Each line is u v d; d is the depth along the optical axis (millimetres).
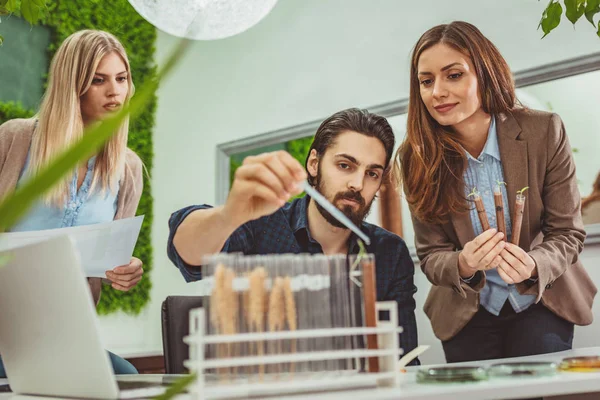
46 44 4188
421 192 1843
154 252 4367
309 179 1731
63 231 1273
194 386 625
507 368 812
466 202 1826
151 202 4398
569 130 2842
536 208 1798
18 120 1845
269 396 668
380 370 744
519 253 1439
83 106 1938
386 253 1701
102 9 4363
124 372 1480
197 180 4270
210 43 4324
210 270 664
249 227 1702
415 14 3422
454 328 1867
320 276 702
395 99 3459
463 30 1786
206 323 656
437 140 1837
